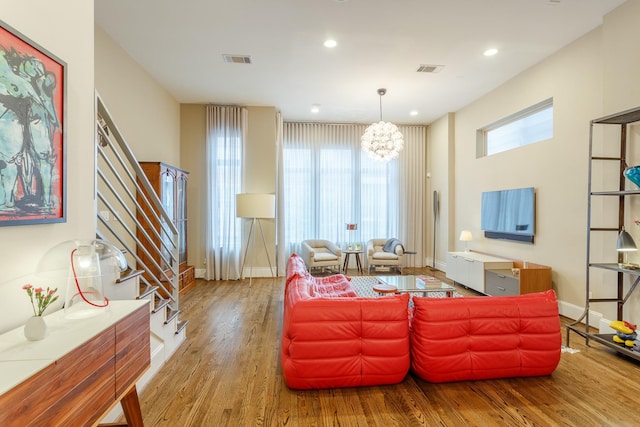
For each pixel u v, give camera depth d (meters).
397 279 4.12
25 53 1.25
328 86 4.81
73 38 1.61
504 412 1.91
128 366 1.41
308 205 6.64
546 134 4.13
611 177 3.04
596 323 3.25
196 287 5.10
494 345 2.19
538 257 4.06
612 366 2.48
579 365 2.50
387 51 3.76
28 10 1.31
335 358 2.09
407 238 6.92
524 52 3.78
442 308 2.17
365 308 2.12
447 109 5.91
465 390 2.14
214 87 4.86
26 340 1.13
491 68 4.20
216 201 5.62
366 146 4.68
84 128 1.69
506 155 4.65
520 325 2.22
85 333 1.19
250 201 5.10
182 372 2.41
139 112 4.14
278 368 2.47
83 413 1.11
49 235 1.44
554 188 3.80
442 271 6.40
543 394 2.10
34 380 0.92
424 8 2.95
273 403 2.01
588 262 2.88
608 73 2.99
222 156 5.67
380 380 2.13
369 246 6.27
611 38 2.96
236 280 5.60
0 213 1.15
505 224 4.60
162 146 4.86
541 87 3.98
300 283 2.66
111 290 1.89
